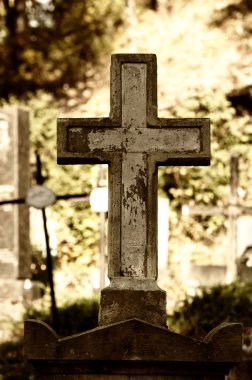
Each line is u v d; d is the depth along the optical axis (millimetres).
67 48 26766
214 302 14906
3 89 25891
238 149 22656
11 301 18469
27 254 19062
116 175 7250
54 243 21406
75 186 21672
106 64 26188
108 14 27250
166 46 25219
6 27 27906
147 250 7137
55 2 27953
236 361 6586
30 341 6566
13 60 26578
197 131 7324
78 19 27422
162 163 7316
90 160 7277
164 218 20250
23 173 19062
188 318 14750
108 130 7293
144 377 6613
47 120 22203
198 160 7312
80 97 24656
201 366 6613
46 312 15352
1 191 18953
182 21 25781
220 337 6602
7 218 18922
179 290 18344
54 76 26031
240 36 24781
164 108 22516
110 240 7148
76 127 7285
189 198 22141
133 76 7324
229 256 18828
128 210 7199
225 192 22312
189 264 19438
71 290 19484
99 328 6609
